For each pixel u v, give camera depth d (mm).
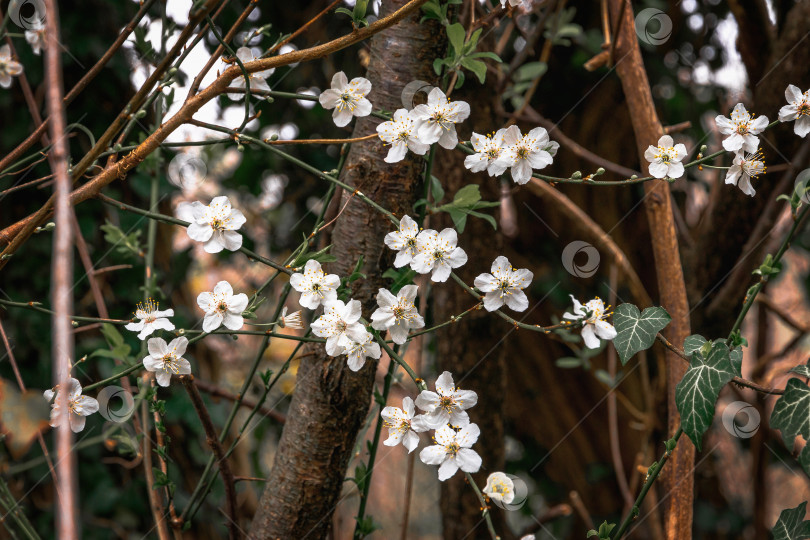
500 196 832
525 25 1064
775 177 886
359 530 637
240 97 875
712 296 974
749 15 896
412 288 559
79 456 909
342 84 573
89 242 934
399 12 546
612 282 880
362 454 715
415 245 562
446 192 807
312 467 619
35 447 861
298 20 1082
